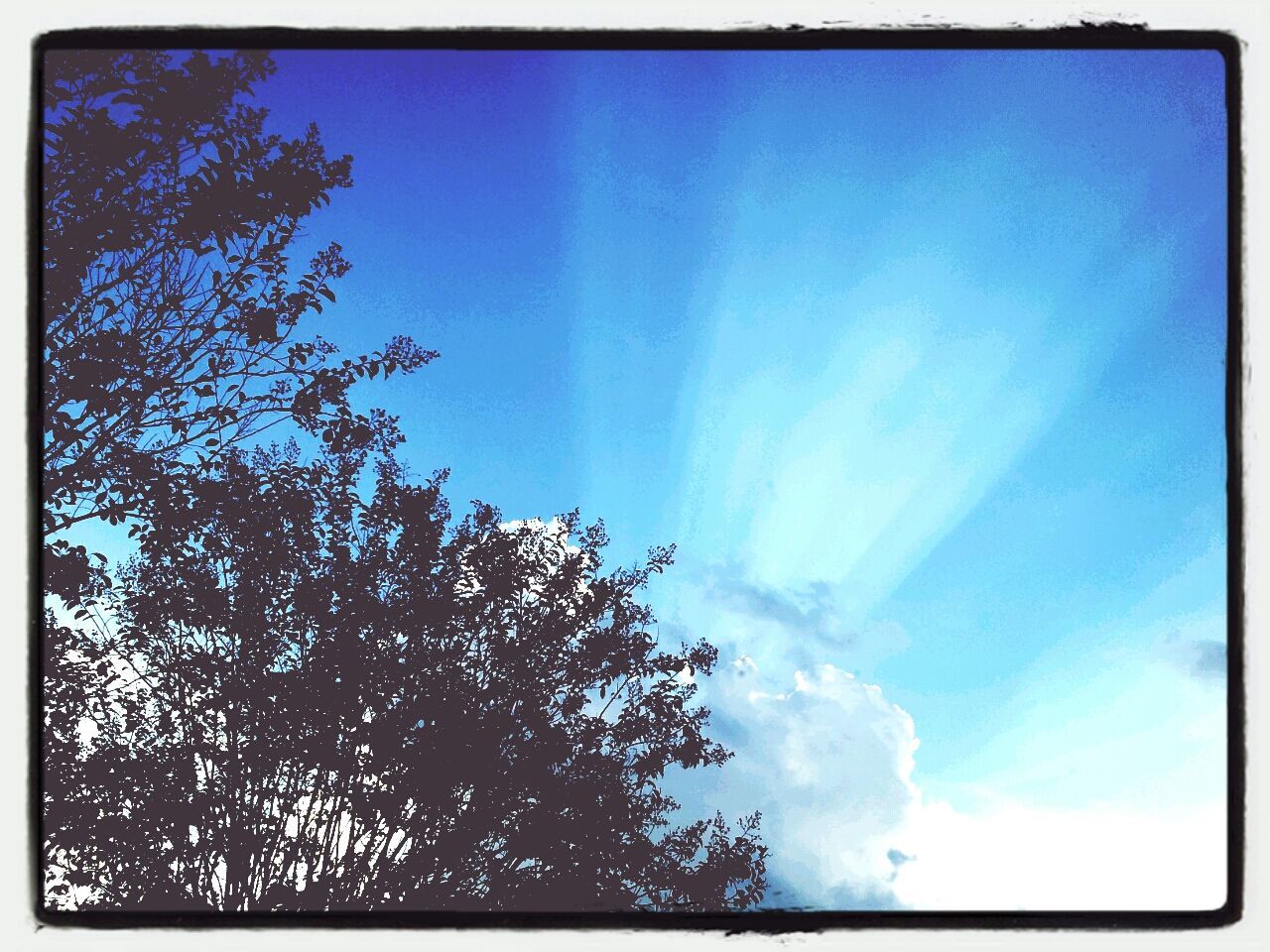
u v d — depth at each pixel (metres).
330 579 2.67
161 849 2.46
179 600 2.47
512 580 2.87
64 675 2.37
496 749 2.83
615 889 2.89
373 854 2.68
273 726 2.57
